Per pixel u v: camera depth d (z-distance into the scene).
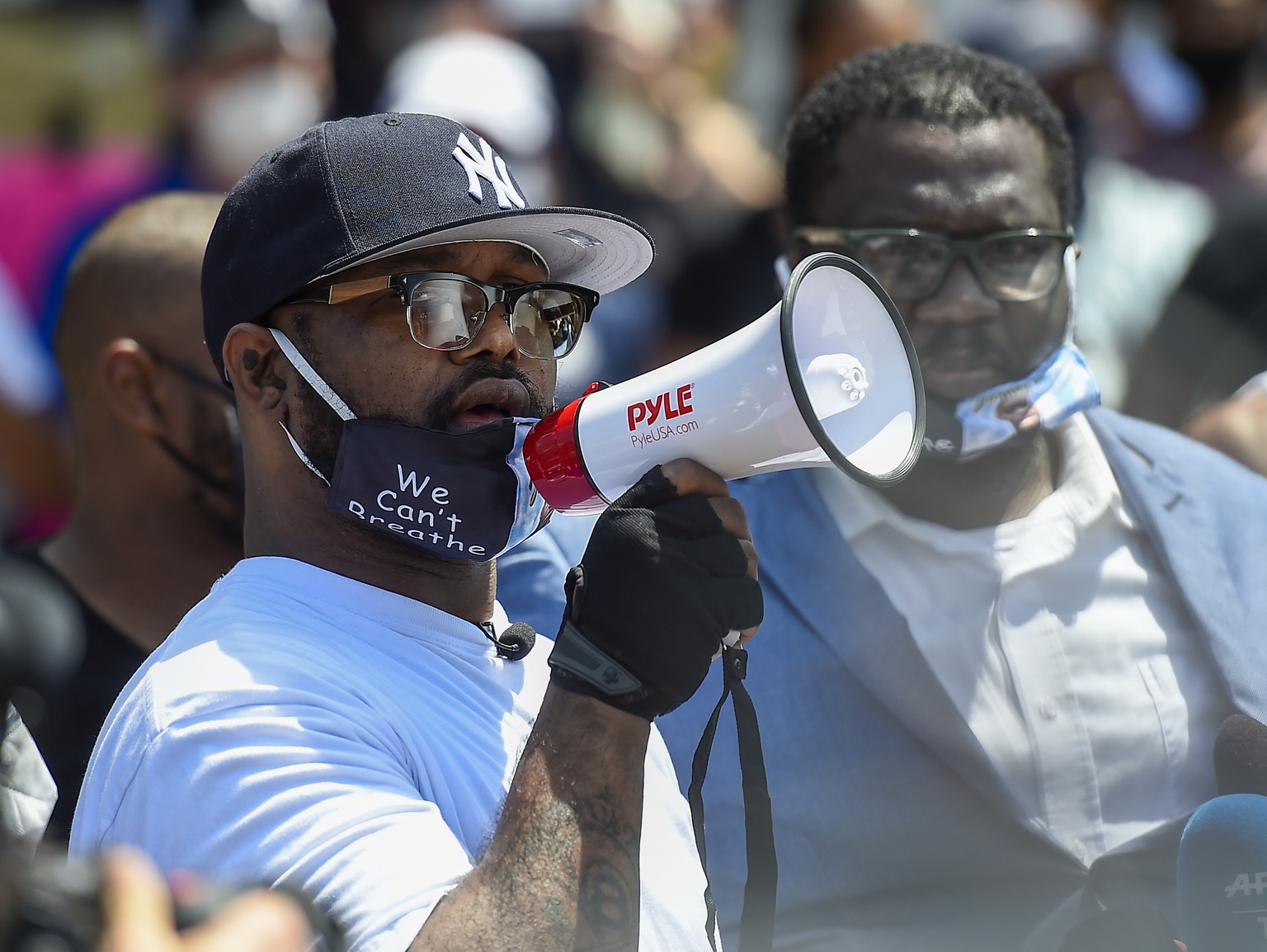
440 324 8.29
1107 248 19.28
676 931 8.36
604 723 7.26
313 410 8.42
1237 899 8.48
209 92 19.78
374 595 8.30
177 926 4.79
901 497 11.10
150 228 12.56
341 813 7.28
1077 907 10.20
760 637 10.69
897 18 19.45
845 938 10.14
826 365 7.35
